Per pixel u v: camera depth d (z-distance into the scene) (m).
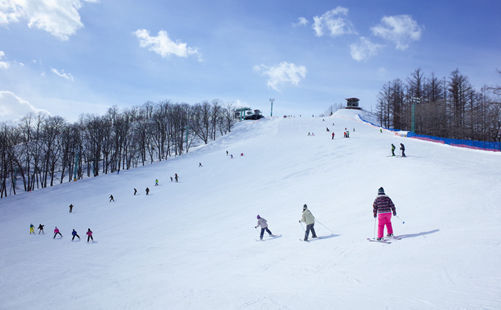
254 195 24.77
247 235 13.38
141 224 21.19
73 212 29.16
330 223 12.00
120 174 46.50
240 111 105.44
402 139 45.03
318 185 23.59
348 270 6.21
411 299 4.39
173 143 80.31
